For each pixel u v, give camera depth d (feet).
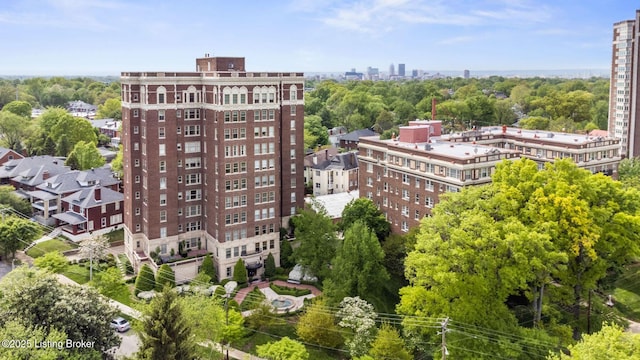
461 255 213.87
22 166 473.67
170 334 170.91
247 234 329.93
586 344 157.07
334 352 241.96
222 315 231.91
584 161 380.17
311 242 305.73
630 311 278.87
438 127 426.51
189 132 334.24
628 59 573.33
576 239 239.50
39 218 416.46
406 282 296.30
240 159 321.93
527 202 252.01
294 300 292.81
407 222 342.03
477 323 216.13
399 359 211.41
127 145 335.26
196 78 330.13
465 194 251.19
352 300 243.19
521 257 214.69
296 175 374.02
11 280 207.31
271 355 207.92
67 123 605.31
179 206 336.90
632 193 272.72
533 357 209.46
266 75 336.70
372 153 370.94
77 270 330.54
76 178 440.86
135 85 326.24
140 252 341.41
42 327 170.30
